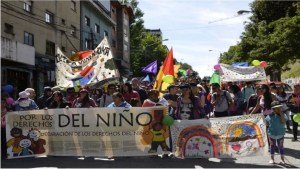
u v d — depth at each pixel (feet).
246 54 128.77
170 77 36.11
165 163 30.14
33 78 89.92
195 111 31.94
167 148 32.12
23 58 74.74
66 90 43.19
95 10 136.87
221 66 51.01
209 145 31.55
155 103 32.99
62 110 33.01
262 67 50.19
